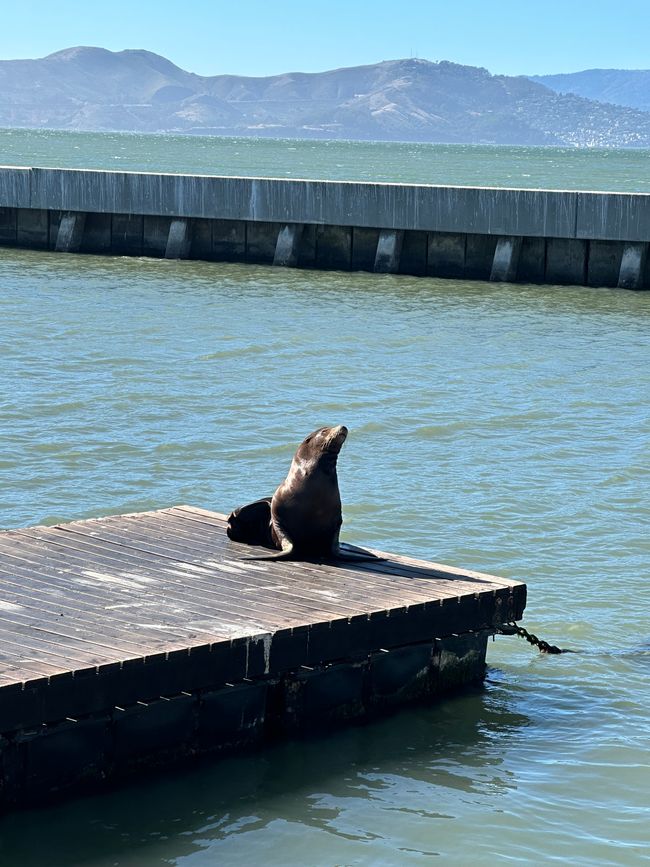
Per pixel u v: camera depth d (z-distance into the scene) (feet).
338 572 36.91
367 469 59.77
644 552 49.14
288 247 139.23
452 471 59.98
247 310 109.50
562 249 129.39
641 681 37.52
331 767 31.60
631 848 27.94
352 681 34.09
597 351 93.86
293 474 37.40
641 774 31.68
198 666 30.14
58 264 138.92
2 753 27.94
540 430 68.85
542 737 33.78
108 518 41.68
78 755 29.25
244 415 70.03
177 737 30.91
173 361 85.05
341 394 76.18
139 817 28.68
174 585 34.78
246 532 39.32
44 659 28.68
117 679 28.76
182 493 55.16
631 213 123.34
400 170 410.93
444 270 134.31
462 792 30.50
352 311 110.42
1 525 49.70
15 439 62.85
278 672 31.86
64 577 35.06
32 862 26.71
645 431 69.26
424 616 34.47
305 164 444.96
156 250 147.43
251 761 31.73
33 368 81.00
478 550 48.67
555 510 54.19
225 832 28.22
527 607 43.04
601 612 42.78
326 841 27.94
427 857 27.37
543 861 27.30
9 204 149.18
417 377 82.38
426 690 35.99
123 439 63.82
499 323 105.91
